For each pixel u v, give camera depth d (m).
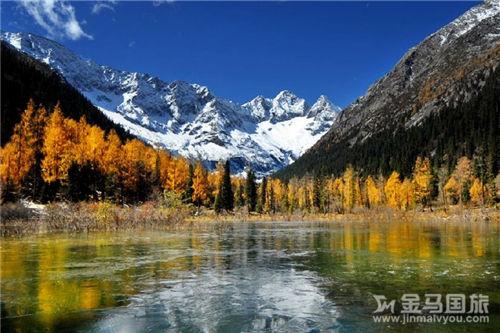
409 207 126.50
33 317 17.22
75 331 15.66
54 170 77.44
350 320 16.95
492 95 199.12
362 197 140.75
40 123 84.06
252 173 137.62
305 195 150.50
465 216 95.94
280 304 19.23
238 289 21.98
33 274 25.23
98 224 58.09
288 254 34.41
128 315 17.61
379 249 37.19
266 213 132.62
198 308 18.58
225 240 45.81
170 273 26.09
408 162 190.62
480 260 30.27
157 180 109.31
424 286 22.09
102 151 88.44
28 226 53.09
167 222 66.00
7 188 68.62
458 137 181.38
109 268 27.39
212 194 130.62
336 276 24.98
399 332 15.57
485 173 122.19
